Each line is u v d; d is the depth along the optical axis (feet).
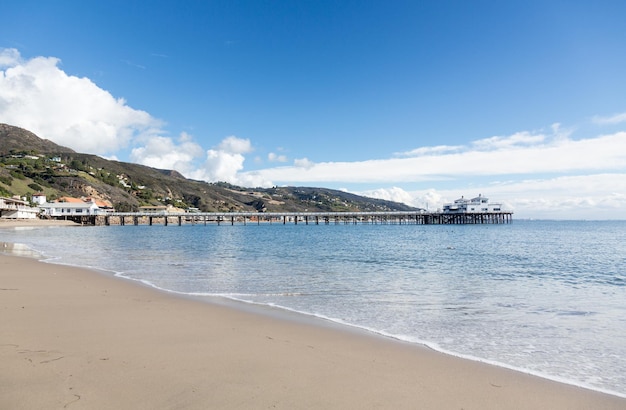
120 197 574.15
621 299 39.24
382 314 31.30
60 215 395.14
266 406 14.57
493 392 16.61
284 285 45.88
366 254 93.56
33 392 15.14
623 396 16.51
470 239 170.09
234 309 31.99
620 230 289.33
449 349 22.50
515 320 29.76
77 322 26.30
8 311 29.19
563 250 109.40
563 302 37.37
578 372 19.22
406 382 17.40
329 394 15.87
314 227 382.63
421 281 50.49
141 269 59.47
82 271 54.03
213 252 95.61
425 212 448.24
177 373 17.54
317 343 22.98
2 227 277.44
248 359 19.74
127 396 15.05
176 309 31.30
